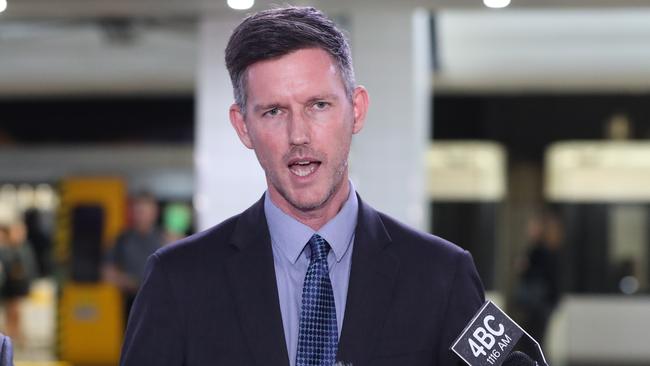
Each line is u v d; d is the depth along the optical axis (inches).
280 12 74.3
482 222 503.8
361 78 311.9
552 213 492.4
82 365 473.1
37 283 487.2
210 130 302.0
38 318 487.8
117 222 484.7
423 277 79.0
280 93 72.2
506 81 468.1
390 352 76.6
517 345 78.0
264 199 80.7
